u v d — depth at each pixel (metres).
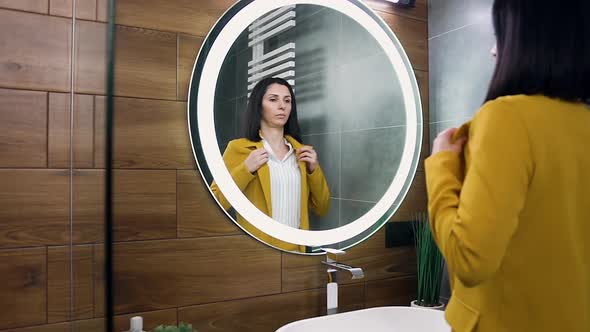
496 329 0.57
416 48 1.54
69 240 0.73
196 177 1.18
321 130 1.38
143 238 1.12
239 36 1.25
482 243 0.51
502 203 0.52
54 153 0.89
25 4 0.88
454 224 0.55
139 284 1.11
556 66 0.58
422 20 1.56
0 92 0.89
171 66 1.16
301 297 1.32
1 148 0.91
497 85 0.62
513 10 0.61
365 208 1.44
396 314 1.27
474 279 0.54
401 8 1.52
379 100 1.47
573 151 0.57
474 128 0.60
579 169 0.57
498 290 0.58
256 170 1.27
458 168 0.64
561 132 0.56
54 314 0.79
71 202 0.72
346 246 1.39
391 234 1.47
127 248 1.10
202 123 1.19
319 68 1.37
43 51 0.90
